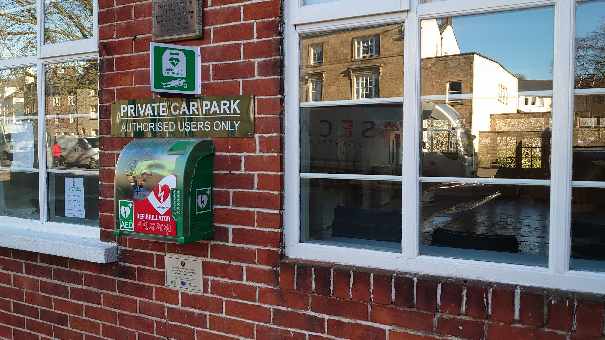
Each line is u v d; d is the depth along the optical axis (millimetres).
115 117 3654
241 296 3191
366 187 2986
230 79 3195
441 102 2764
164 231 3047
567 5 2420
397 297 2721
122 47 3623
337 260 2963
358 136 2965
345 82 2982
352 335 2854
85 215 4090
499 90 2662
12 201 4535
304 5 3070
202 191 3160
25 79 4422
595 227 2486
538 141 2586
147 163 3082
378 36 2891
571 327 2346
